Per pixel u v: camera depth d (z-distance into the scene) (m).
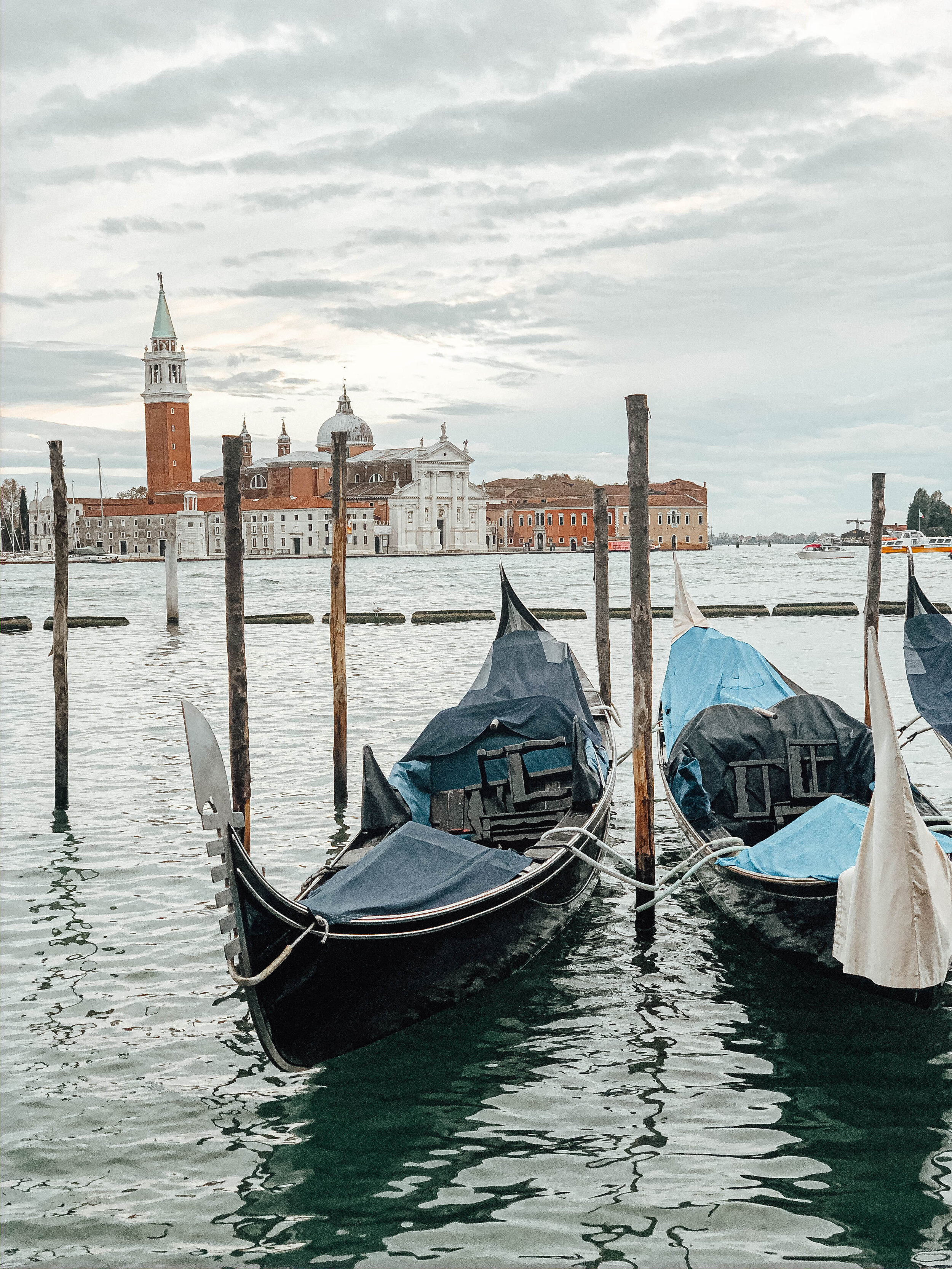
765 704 14.59
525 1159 7.10
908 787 8.19
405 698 23.95
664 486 183.75
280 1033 7.85
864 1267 6.07
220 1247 6.34
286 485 173.50
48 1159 7.13
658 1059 8.37
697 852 10.98
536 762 12.38
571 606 52.97
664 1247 6.25
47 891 11.84
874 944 8.27
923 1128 7.35
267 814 14.85
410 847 9.51
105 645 37.12
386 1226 6.49
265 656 32.91
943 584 67.56
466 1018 9.13
